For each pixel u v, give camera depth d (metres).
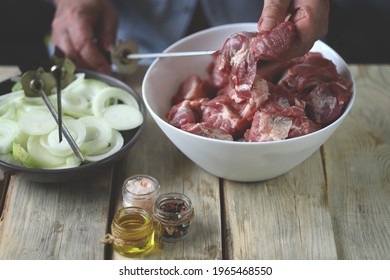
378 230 0.98
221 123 1.00
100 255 0.94
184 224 0.95
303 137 0.93
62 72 1.12
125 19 1.39
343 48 1.52
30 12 1.74
